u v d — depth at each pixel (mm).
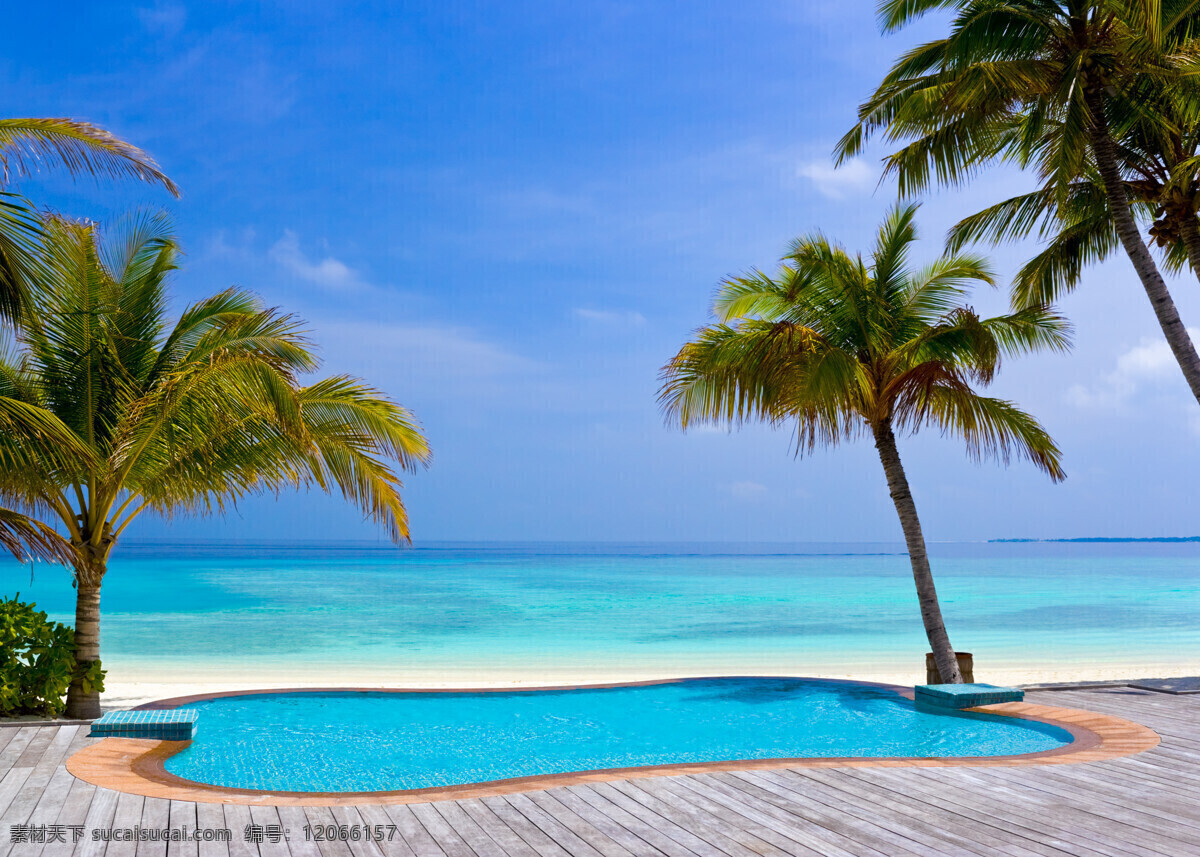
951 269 12992
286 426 9344
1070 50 11844
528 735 10719
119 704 13078
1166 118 12836
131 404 9812
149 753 8039
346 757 9656
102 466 9586
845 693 12812
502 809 6082
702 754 9820
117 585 49719
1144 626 28391
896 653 21578
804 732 10727
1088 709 10195
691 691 13172
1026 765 7312
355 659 20109
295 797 6422
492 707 12211
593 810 6051
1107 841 5332
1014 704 10766
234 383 9406
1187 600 40031
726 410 12539
